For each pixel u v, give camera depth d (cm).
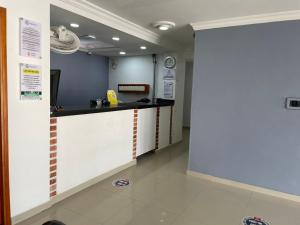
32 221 222
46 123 238
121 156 361
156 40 430
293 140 283
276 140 292
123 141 362
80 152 286
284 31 277
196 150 347
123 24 338
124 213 243
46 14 229
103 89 655
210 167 338
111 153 338
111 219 231
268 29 285
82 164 290
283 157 290
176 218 237
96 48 534
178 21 326
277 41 281
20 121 213
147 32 392
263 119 298
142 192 292
